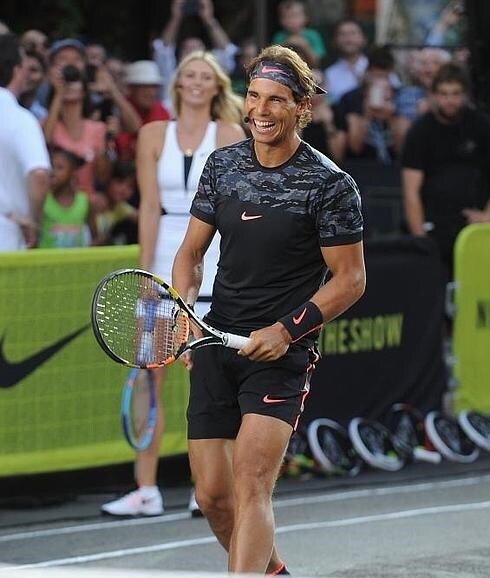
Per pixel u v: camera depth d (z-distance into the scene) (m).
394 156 25.00
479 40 24.03
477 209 21.30
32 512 16.34
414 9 28.59
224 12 29.50
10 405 16.39
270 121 10.45
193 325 10.75
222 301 10.86
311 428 18.48
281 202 10.55
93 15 29.89
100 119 22.56
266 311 10.69
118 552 14.41
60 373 16.80
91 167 20.97
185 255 11.05
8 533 15.29
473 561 13.98
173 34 26.56
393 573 13.46
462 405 20.50
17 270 16.33
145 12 29.55
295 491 17.61
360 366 19.22
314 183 10.52
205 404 10.85
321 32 29.78
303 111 10.63
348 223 10.53
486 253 20.75
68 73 20.66
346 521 15.89
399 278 19.66
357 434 18.84
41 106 22.22
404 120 25.03
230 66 26.86
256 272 10.66
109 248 17.09
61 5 29.44
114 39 29.80
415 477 18.64
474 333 20.62
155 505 16.22
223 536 11.09
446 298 20.30
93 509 16.53
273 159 10.62
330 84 26.83
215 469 10.83
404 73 27.67
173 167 15.59
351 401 19.14
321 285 10.86
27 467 16.53
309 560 14.00
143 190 15.73
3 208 17.17
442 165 21.06
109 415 17.27
